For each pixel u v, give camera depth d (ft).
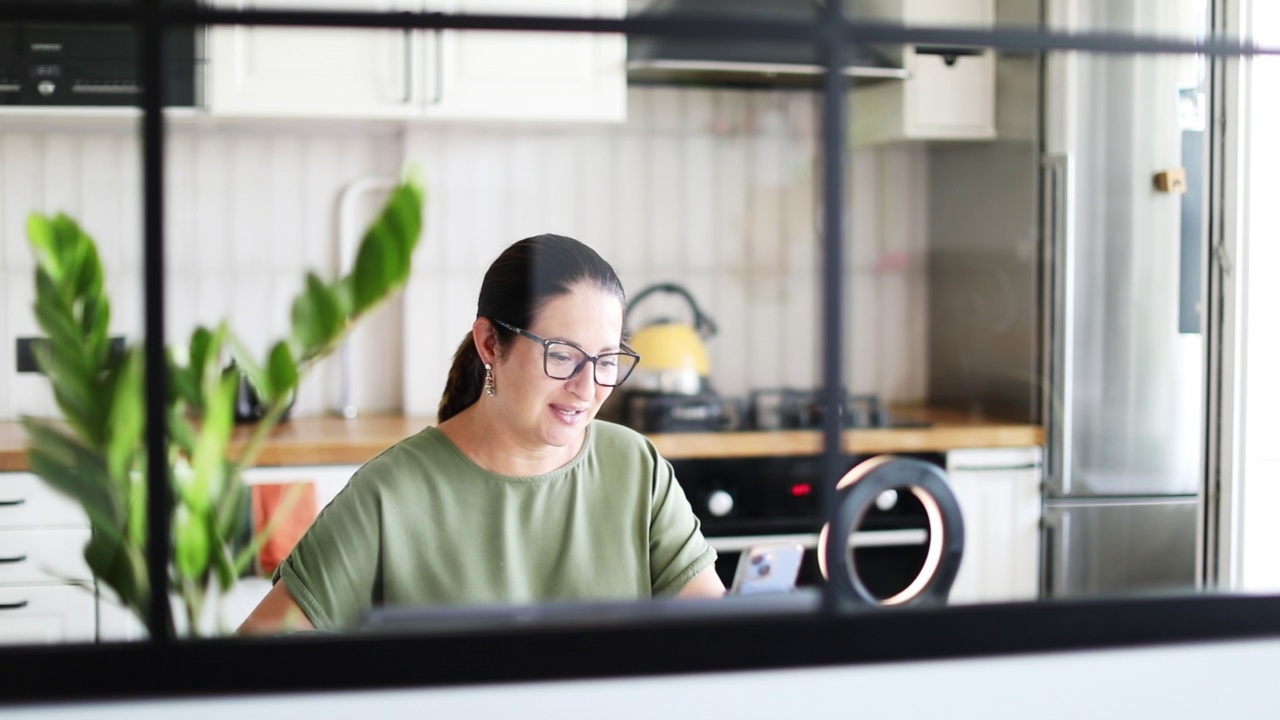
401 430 9.70
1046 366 10.15
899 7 10.72
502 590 5.09
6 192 10.11
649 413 10.11
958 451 10.00
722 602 4.84
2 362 10.05
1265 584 8.95
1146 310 10.14
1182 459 10.20
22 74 9.02
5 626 8.55
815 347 11.71
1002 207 10.77
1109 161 10.05
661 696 4.62
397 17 4.55
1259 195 8.97
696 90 11.40
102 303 5.30
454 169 10.84
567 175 11.14
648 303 11.37
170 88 9.36
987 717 4.82
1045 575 10.14
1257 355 8.97
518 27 4.64
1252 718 4.94
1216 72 9.10
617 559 5.28
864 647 4.70
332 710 4.44
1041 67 10.25
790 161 11.60
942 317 11.77
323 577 4.95
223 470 5.43
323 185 10.64
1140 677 4.89
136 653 4.35
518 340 5.24
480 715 4.52
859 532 9.50
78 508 8.61
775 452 9.66
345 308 5.67
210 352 5.43
